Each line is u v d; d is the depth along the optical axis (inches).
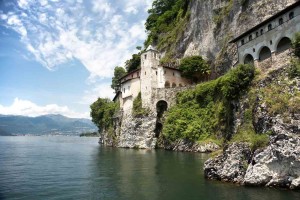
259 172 1010.1
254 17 2365.9
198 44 3225.9
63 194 1005.8
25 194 1009.5
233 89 1833.2
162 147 2741.1
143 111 3002.0
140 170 1471.5
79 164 1760.6
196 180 1169.4
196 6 3297.2
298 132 1013.8
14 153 2657.5
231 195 910.4
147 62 3125.0
